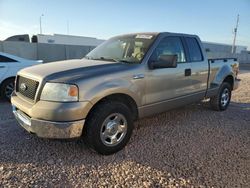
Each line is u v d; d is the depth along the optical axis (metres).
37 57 17.78
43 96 3.23
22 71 3.86
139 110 3.97
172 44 4.58
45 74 3.36
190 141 4.16
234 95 8.37
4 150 3.67
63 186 2.83
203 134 4.49
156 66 3.99
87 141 3.47
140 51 4.16
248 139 4.30
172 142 4.10
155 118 5.36
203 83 5.28
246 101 7.42
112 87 3.47
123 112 3.65
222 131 4.67
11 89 6.84
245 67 27.42
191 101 5.05
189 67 4.79
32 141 4.00
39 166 3.25
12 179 2.93
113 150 3.62
